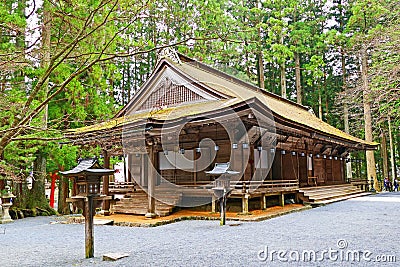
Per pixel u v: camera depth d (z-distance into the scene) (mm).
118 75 13203
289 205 12484
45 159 13820
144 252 5645
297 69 25234
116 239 7043
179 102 12594
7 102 5262
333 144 16250
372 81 9961
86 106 12711
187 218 10008
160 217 10031
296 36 22484
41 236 7902
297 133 12141
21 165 11273
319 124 17719
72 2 4031
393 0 10992
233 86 12195
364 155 27688
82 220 10195
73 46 3166
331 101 28188
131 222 9094
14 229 9312
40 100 9930
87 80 11938
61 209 14766
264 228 7754
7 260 5402
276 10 21953
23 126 3002
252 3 22406
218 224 8750
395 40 9102
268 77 29547
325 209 11375
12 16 6906
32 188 13672
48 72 3180
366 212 10258
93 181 5566
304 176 15180
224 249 5605
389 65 9125
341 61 27156
